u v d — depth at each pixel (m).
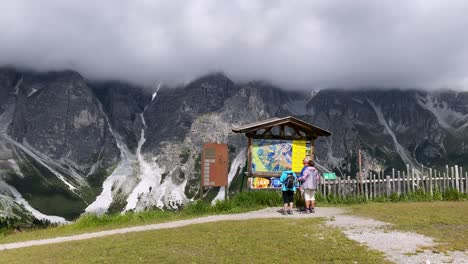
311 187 24.97
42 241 21.88
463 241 15.62
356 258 13.76
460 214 21.39
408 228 18.31
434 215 21.14
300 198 28.44
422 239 16.17
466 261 13.05
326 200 30.92
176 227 21.58
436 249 14.53
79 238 21.48
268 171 30.31
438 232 17.30
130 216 27.81
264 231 18.72
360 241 16.19
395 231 17.80
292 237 17.23
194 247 16.31
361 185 31.17
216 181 31.25
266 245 16.11
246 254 14.93
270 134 30.56
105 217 27.16
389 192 31.41
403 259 13.50
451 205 25.62
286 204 24.84
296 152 30.73
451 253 14.02
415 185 32.41
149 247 16.69
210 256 14.92
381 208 24.88
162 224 23.91
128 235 20.12
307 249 15.22
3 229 27.34
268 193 29.77
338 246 15.48
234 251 15.45
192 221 24.02
